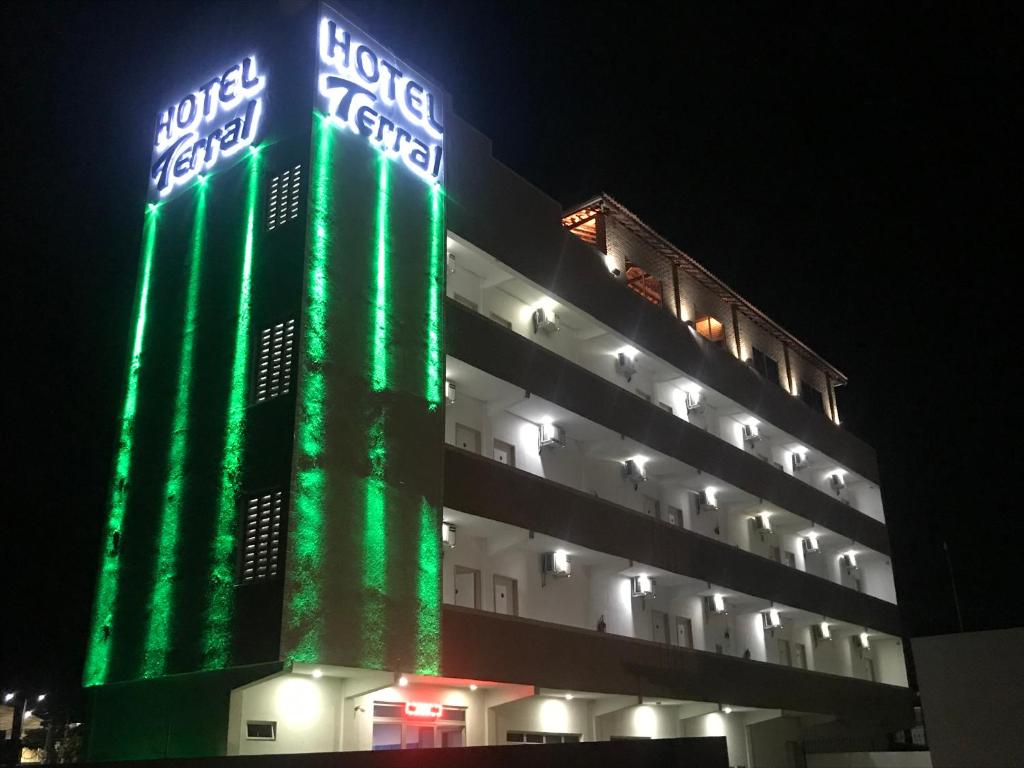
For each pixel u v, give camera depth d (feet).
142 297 72.49
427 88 74.18
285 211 62.95
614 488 93.04
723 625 104.22
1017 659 52.01
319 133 63.57
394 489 60.75
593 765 46.34
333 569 55.16
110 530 65.98
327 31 66.59
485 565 73.82
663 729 89.61
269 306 60.95
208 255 68.03
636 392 98.94
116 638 61.72
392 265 65.92
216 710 53.88
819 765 110.22
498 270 78.59
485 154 79.10
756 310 122.72
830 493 138.10
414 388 64.80
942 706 53.36
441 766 43.83
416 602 59.72
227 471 58.90
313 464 56.13
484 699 69.46
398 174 68.80
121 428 69.05
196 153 72.95
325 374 58.70
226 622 54.60
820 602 115.65
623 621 87.92
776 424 118.83
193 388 64.39
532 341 78.84
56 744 93.91
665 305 105.50
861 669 133.39
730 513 112.27
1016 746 50.80
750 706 95.96
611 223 99.60
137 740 58.13
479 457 69.41
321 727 57.06
